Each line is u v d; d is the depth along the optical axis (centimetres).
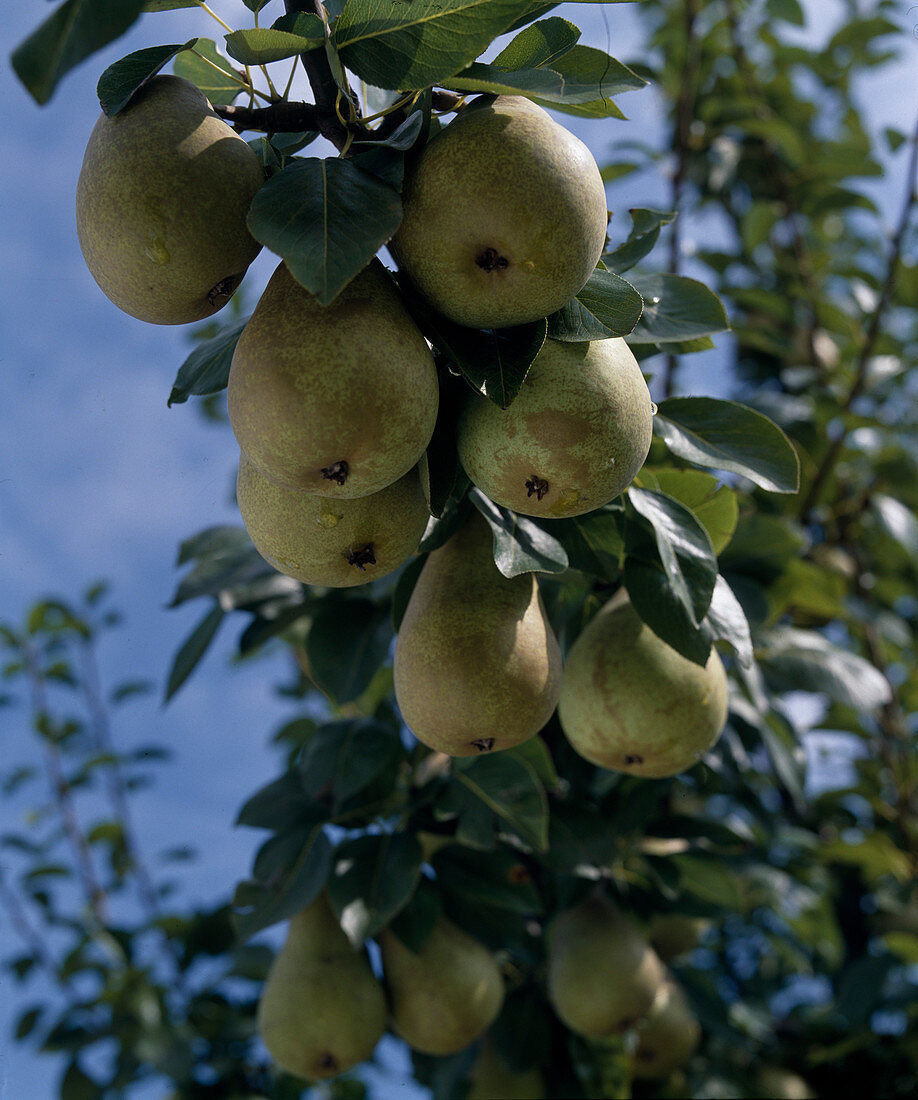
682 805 140
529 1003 109
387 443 69
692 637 81
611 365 72
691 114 177
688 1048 113
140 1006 136
